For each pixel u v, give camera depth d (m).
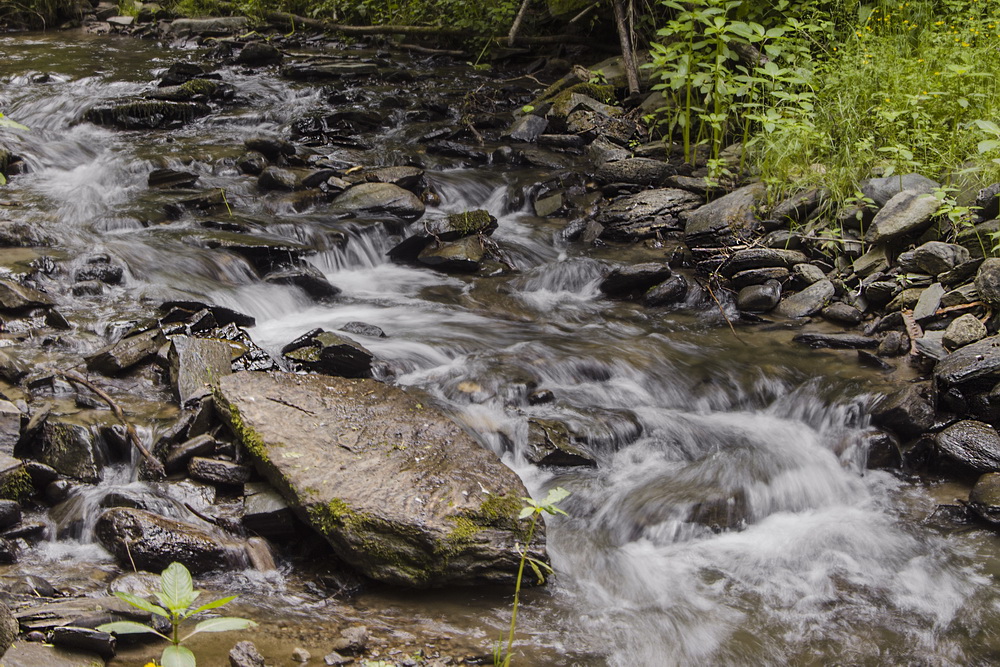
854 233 6.88
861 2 9.25
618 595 4.02
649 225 7.75
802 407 5.41
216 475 4.35
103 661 3.22
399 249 7.32
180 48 14.38
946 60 7.75
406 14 15.22
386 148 9.45
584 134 9.63
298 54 13.95
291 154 8.83
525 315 6.49
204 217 7.40
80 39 15.35
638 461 4.97
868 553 4.38
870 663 3.69
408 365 5.52
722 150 8.67
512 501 4.14
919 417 5.14
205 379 4.93
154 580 3.66
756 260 6.81
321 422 4.53
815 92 8.17
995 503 4.55
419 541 3.88
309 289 6.55
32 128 9.65
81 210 7.34
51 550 3.93
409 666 3.43
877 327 6.09
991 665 3.68
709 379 5.63
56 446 4.36
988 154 6.71
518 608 3.88
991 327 5.70
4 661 3.01
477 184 8.63
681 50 8.77
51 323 5.51
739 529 4.54
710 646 3.74
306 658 3.38
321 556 4.11
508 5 12.84
